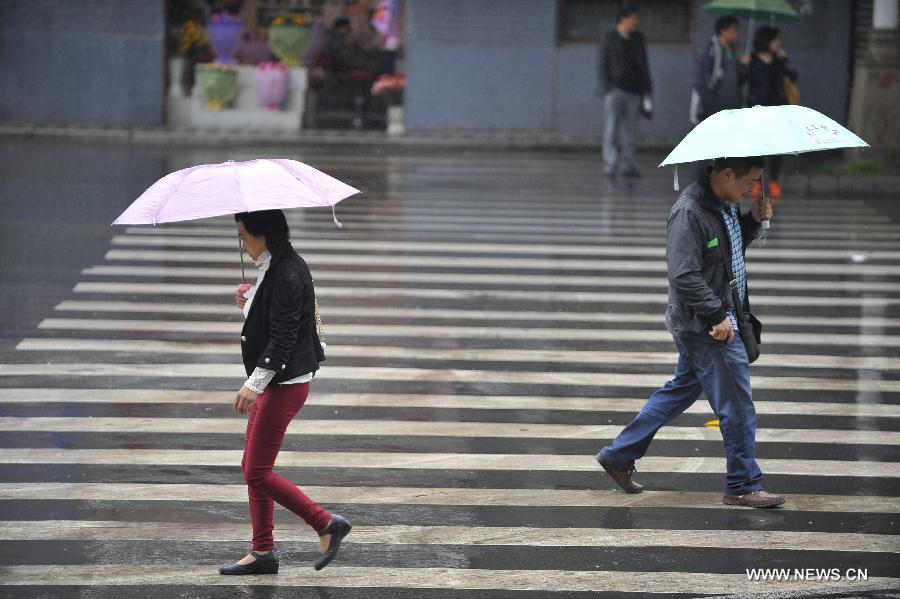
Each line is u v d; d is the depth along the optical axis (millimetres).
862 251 45625
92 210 50688
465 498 21344
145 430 24766
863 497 21469
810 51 77688
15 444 23781
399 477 22344
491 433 25016
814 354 31391
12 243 43938
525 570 18266
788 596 17344
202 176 17266
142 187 56375
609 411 26609
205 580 17844
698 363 20703
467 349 31484
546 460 23422
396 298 36969
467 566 18406
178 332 32656
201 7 81812
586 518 20438
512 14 78625
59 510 20484
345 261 42219
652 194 58969
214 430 24859
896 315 35781
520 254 43906
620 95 62500
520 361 30453
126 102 79625
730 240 20578
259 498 17891
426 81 79438
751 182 20406
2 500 20891
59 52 79062
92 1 78688
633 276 40594
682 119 79000
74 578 17844
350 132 78750
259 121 79938
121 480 21953
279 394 17641
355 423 25484
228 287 38188
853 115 70000
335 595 17344
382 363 30062
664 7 78500
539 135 78062
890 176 61531
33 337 31844
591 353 31312
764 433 25078
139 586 17609
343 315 34719
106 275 39500
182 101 80250
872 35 67750
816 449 24109
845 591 17547
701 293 20047
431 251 44281
